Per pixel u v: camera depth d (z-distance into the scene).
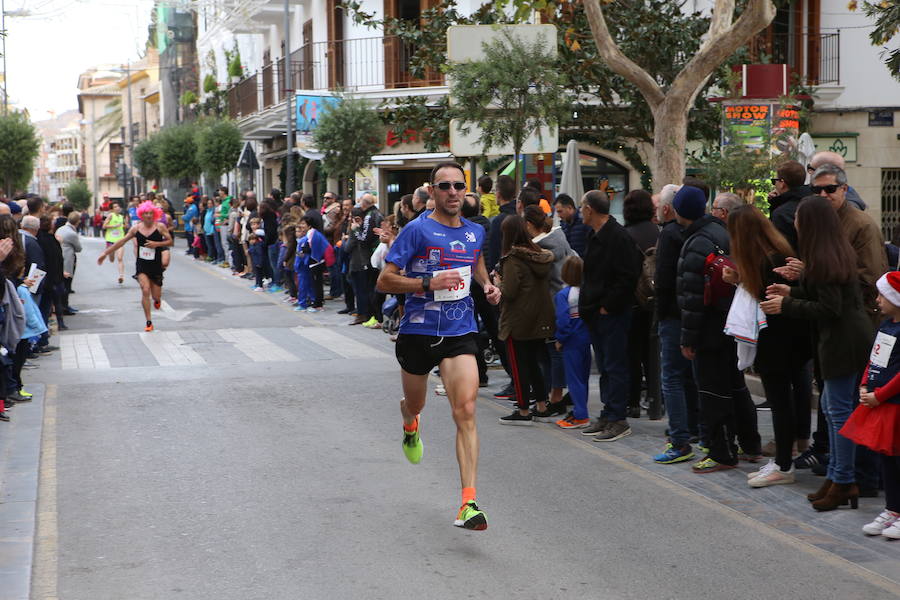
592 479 7.79
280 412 10.28
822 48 24.16
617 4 18.38
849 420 6.38
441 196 6.63
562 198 10.95
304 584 5.50
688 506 7.05
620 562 5.87
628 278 8.84
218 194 32.47
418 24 29.28
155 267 16.86
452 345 6.57
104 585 5.50
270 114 34.66
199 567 5.78
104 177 128.88
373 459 8.33
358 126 26.22
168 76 68.62
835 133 24.11
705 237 7.77
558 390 10.11
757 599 5.29
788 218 7.76
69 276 19.22
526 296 9.54
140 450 8.64
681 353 8.23
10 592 5.37
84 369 13.06
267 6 36.19
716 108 19.02
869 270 7.23
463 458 6.34
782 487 7.54
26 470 8.00
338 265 21.92
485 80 14.49
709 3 23.53
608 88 18.80
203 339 15.93
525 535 6.37
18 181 54.66
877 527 6.37
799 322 7.32
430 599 5.28
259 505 7.01
